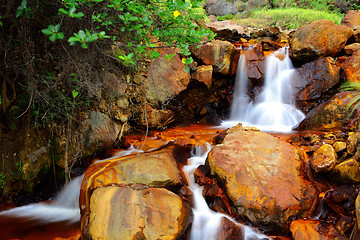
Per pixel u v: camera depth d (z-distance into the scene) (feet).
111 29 12.21
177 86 18.95
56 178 13.19
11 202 12.86
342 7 42.80
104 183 11.00
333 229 9.65
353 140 11.55
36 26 11.12
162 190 10.64
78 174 13.05
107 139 13.80
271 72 22.90
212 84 22.88
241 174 11.60
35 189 13.05
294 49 21.99
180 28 11.35
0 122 12.60
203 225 10.90
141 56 16.49
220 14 48.75
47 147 12.85
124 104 15.61
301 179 11.55
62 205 12.96
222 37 29.37
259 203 10.70
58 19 10.61
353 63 19.52
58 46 11.27
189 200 11.61
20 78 12.08
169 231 9.46
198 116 22.59
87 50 11.52
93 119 13.67
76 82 12.60
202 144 14.58
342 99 17.16
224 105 23.59
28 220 11.80
